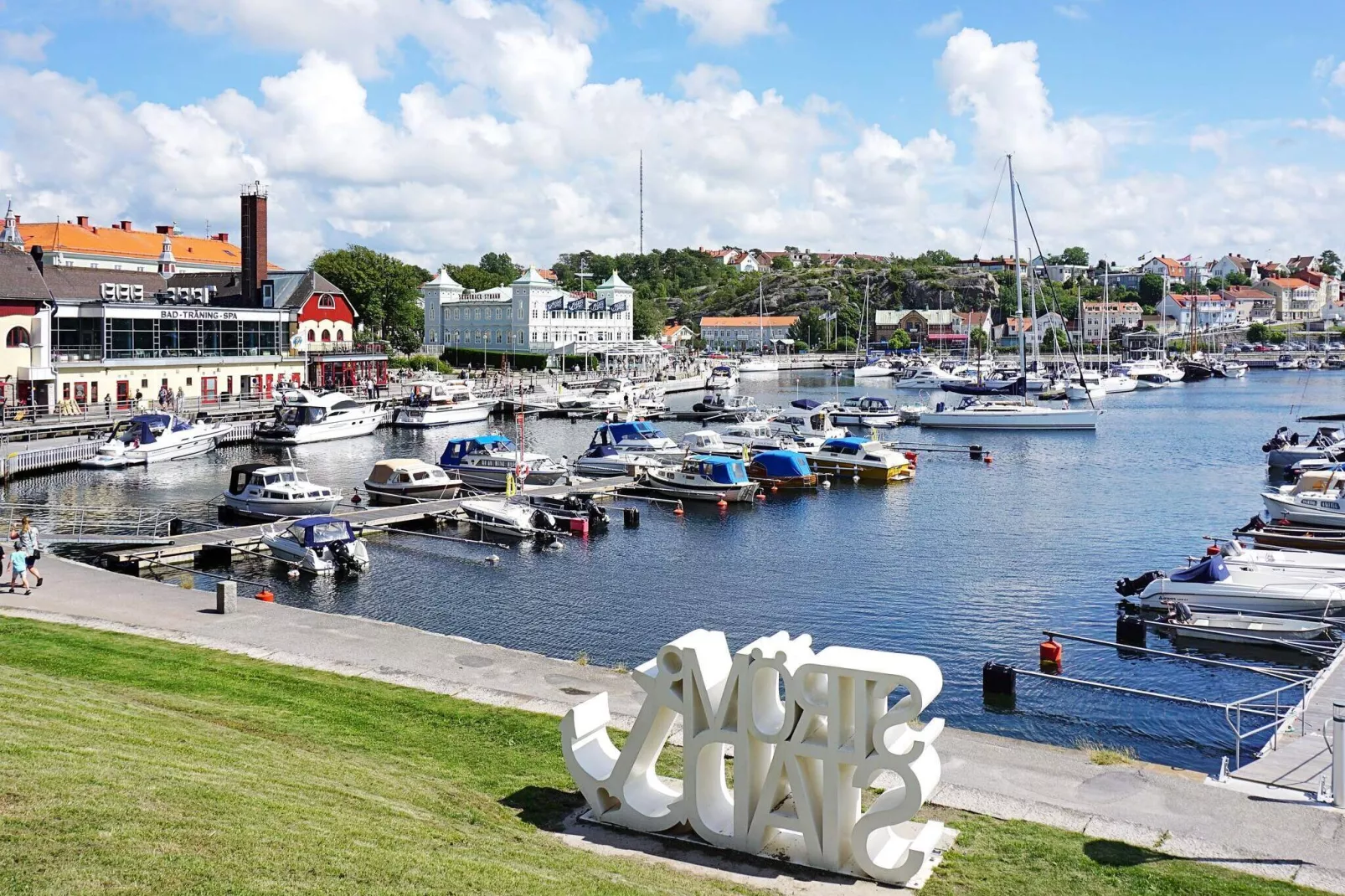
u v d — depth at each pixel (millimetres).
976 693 32844
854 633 39219
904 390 171500
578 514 57812
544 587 45438
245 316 113312
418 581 46094
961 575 47906
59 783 14953
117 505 63312
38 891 11828
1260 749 28328
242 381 112875
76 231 154000
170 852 13258
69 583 36031
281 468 60312
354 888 13156
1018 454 91750
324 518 48438
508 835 16750
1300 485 59719
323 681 25438
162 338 105188
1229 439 101875
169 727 19891
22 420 85625
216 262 170000
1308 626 37500
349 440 98875
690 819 17172
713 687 17047
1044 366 196500
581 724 18203
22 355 91875
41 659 25703
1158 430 109750
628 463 73438
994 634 39094
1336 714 19453
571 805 18578
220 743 19312
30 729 17781
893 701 31844
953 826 18078
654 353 192625
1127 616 38438
